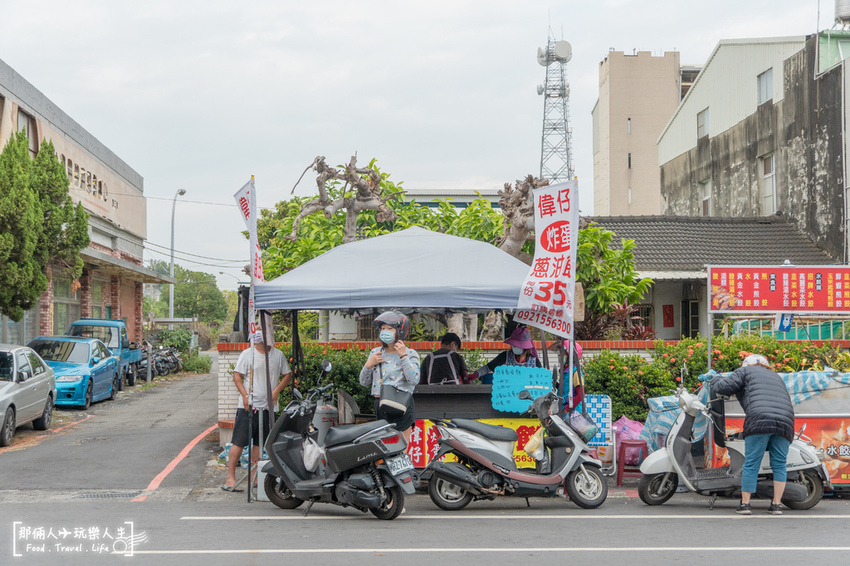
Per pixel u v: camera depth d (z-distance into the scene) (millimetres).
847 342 11875
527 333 10016
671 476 8352
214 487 9289
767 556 6109
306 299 8695
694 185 30531
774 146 24719
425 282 8766
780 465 7820
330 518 7602
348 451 7441
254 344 8914
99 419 15812
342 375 10891
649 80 53656
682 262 21516
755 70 25938
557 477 8078
